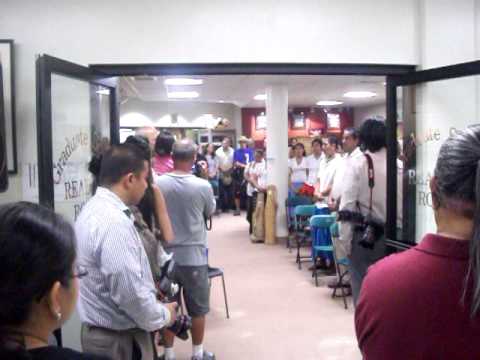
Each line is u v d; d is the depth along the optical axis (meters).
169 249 2.97
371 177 3.01
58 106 2.77
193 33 3.07
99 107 3.27
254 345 3.54
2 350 0.71
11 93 2.97
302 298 4.64
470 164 0.80
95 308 1.70
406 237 3.22
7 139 2.99
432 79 3.05
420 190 3.26
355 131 3.53
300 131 12.67
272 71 3.16
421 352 0.80
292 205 7.03
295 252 6.67
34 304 0.75
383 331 0.83
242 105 11.70
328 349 3.45
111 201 1.74
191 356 3.31
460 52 3.26
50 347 0.77
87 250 1.65
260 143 12.31
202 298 3.07
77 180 3.00
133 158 1.79
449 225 0.84
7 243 0.72
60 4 3.01
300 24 3.14
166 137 3.52
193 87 8.05
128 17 3.04
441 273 0.80
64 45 3.02
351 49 3.20
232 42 3.10
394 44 3.24
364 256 2.98
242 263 6.07
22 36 3.00
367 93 9.48
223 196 11.01
